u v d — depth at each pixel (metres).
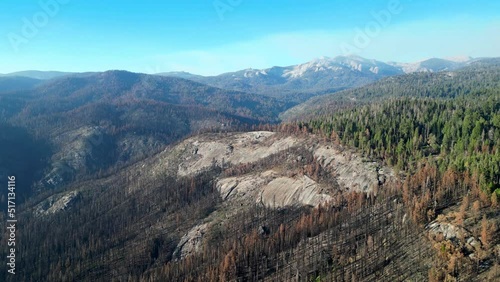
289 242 172.12
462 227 130.38
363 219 164.25
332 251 152.75
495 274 110.69
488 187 139.38
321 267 144.38
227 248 181.00
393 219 155.38
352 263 141.88
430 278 117.44
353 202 183.62
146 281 179.25
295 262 156.00
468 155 180.00
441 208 145.38
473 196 144.25
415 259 130.25
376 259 137.88
